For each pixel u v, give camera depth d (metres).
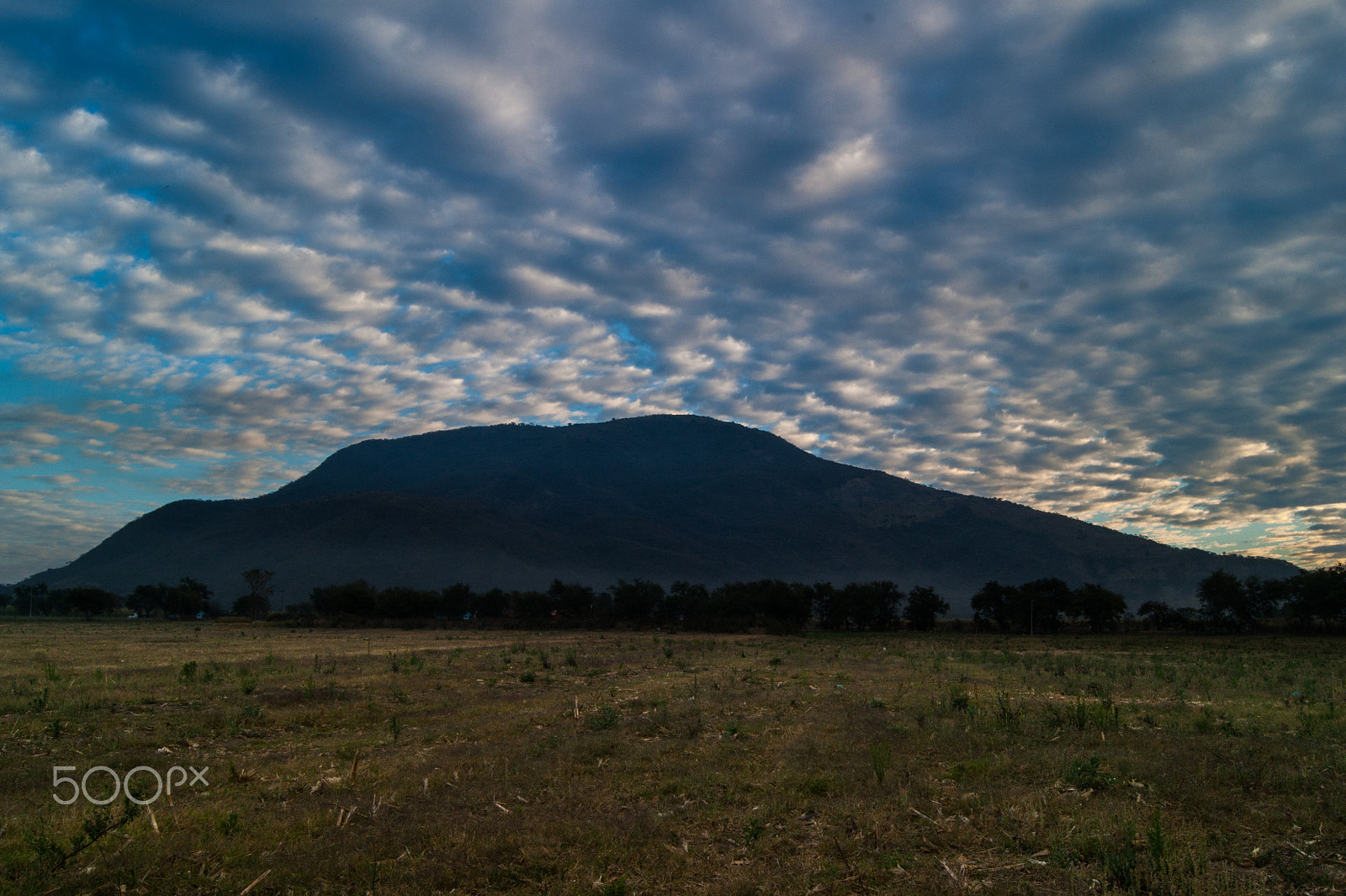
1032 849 8.59
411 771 12.98
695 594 112.12
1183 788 10.68
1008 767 12.15
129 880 8.09
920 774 11.73
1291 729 16.30
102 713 19.39
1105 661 40.12
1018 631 102.25
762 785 11.43
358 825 9.83
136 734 16.66
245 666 32.88
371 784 12.19
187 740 16.41
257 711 19.36
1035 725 15.88
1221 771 11.55
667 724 17.25
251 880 8.18
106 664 35.22
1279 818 9.47
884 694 23.28
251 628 97.88
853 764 12.44
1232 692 24.97
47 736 16.58
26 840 8.99
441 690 26.03
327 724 18.78
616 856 8.66
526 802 10.98
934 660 40.56
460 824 9.84
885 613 111.25
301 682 26.91
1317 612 90.25
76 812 10.58
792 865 8.20
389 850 8.95
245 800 11.36
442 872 8.18
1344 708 20.25
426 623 104.56
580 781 12.05
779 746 14.53
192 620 137.12
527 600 112.25
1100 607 96.94
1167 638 86.44
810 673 31.67
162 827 9.90
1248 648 64.56
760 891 7.55
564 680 30.06
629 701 22.20
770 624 97.19
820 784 11.31
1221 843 8.62
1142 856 7.89
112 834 9.45
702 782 11.65
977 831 9.16
